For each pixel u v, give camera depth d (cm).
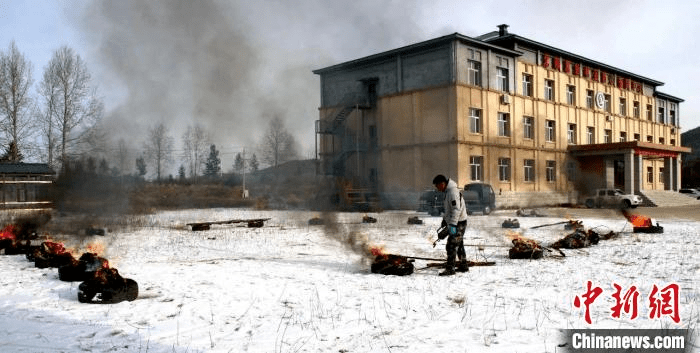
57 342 484
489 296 671
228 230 1819
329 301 648
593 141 4416
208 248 1266
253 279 802
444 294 686
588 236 1241
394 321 554
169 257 1095
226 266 942
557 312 587
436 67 3300
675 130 5700
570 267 907
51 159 3028
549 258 1028
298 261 1014
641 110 5112
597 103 4462
